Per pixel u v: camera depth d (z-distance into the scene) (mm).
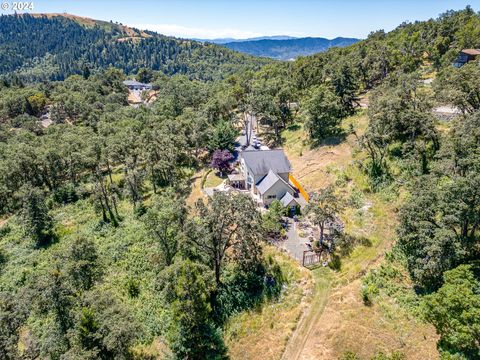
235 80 170250
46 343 33938
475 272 31016
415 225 34875
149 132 80312
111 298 32625
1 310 31391
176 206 43906
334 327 33188
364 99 89688
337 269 40250
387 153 55562
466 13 119125
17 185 71438
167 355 32938
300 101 97312
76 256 38250
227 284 39562
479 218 32500
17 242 57875
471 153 36750
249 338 34281
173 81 199375
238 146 88750
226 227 39031
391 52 99938
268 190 55531
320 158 67875
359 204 49969
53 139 87750
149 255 46781
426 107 53844
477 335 24891
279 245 45344
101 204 61219
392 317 32844
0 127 114438
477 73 50469
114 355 28438
